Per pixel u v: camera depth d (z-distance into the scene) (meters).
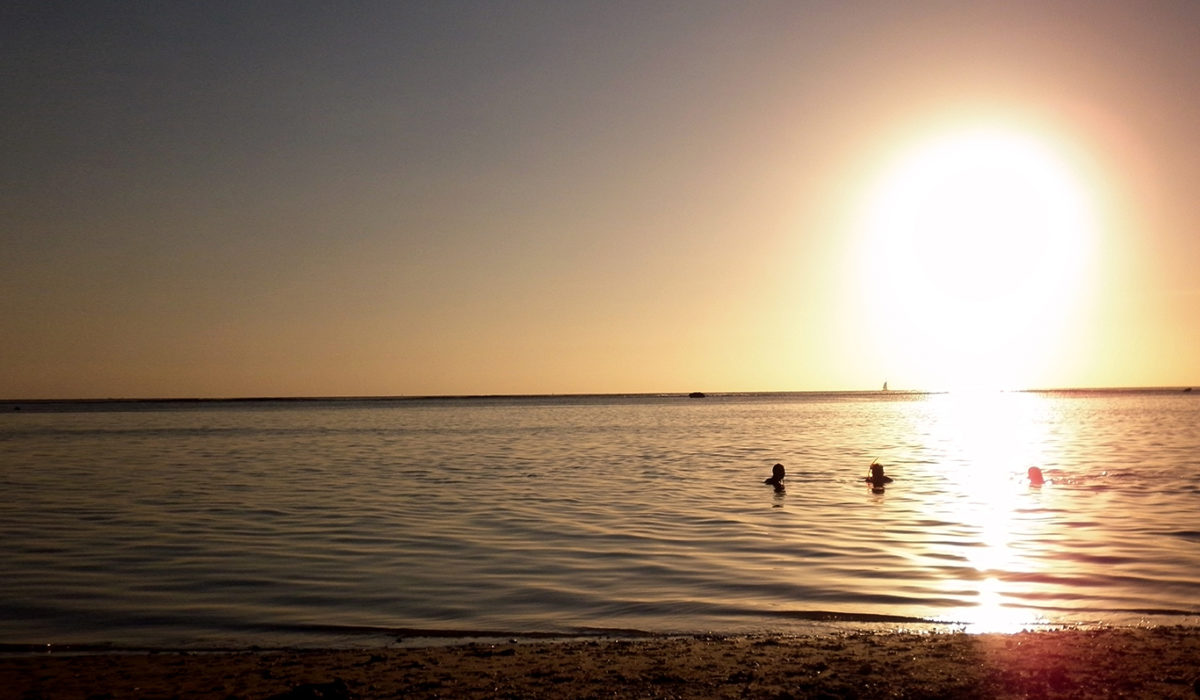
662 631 15.64
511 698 11.55
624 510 30.50
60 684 12.36
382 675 12.63
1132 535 24.50
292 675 12.70
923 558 21.62
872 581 19.25
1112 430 83.25
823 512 29.80
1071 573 19.80
